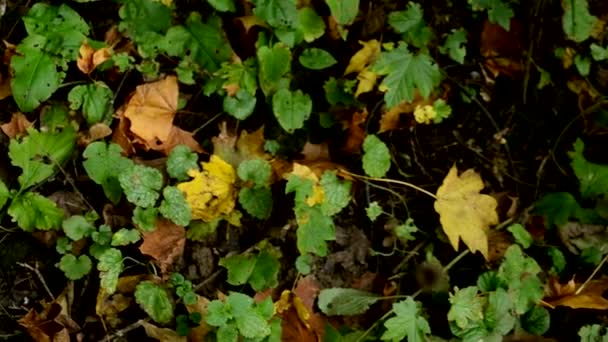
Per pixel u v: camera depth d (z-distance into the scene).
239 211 2.59
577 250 2.67
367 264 2.69
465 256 2.69
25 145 2.48
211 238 2.59
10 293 2.49
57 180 2.56
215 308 2.34
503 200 2.79
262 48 2.61
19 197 2.46
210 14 2.72
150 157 2.60
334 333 2.46
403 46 2.66
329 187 2.58
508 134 2.88
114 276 2.41
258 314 2.37
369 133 2.78
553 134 2.88
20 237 2.52
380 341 2.49
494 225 2.74
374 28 2.82
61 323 2.44
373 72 2.69
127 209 2.53
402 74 2.62
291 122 2.62
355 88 2.72
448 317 2.42
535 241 2.70
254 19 2.66
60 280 2.51
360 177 2.69
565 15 2.75
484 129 2.87
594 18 2.76
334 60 2.71
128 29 2.62
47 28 2.52
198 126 2.69
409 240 2.72
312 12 2.72
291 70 2.76
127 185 2.42
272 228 2.61
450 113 2.84
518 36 2.88
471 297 2.45
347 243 2.69
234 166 2.62
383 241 2.71
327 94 2.72
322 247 2.52
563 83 2.89
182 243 2.54
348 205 2.72
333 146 2.77
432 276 2.65
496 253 2.67
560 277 2.68
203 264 2.57
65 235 2.50
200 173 2.52
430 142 2.83
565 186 2.84
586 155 2.88
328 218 2.55
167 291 2.49
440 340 2.52
